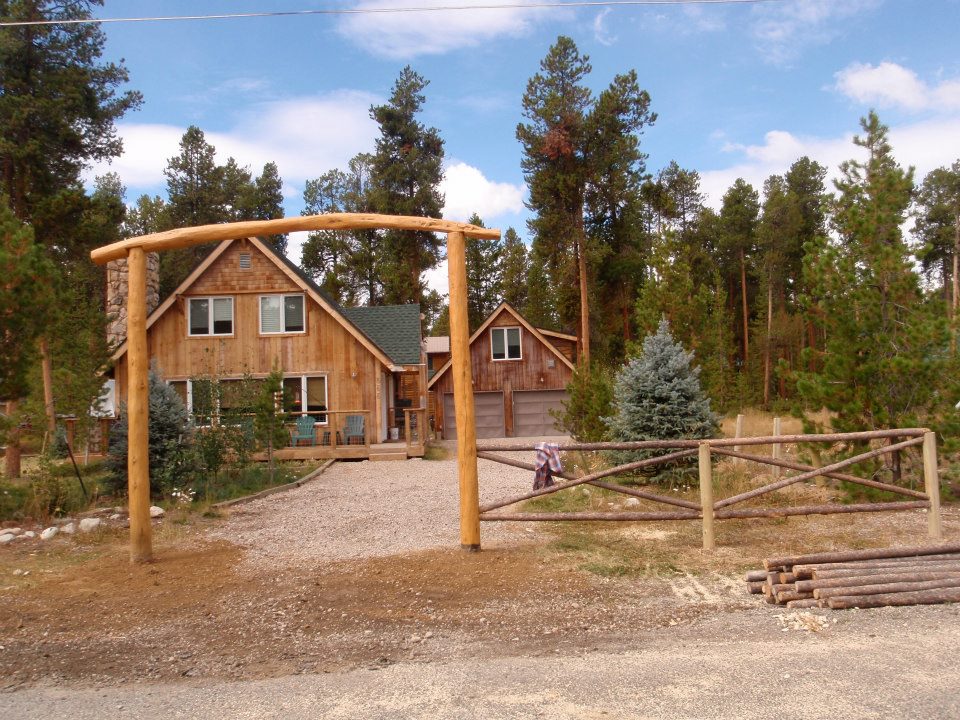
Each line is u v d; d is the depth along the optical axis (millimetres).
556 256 36594
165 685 4891
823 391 10602
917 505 8305
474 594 6707
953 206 45438
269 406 15375
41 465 11750
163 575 7695
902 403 10508
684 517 8195
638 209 39906
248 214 48531
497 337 32625
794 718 3895
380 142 46906
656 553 7961
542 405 32375
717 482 12078
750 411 34844
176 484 12938
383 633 5785
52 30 21625
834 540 8344
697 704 4125
